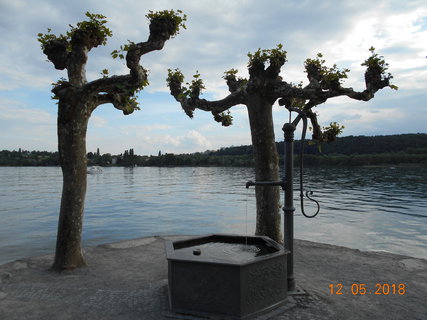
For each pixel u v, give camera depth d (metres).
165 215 22.55
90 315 3.44
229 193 41.12
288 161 4.10
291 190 4.10
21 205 28.30
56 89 5.29
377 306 3.69
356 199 31.48
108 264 5.44
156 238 7.42
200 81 7.10
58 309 3.60
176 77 7.79
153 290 4.16
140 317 3.38
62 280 4.64
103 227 17.88
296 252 6.14
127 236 15.48
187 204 29.47
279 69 6.09
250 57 6.21
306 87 6.36
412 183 50.34
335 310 3.58
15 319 3.35
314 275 4.80
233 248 4.47
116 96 5.91
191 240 4.64
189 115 7.39
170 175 101.88
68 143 5.25
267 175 6.15
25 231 16.70
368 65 6.29
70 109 5.23
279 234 6.16
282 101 6.66
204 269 3.39
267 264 3.54
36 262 5.60
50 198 34.59
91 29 5.61
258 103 6.19
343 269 5.10
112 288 4.27
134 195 38.88
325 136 7.21
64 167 5.27
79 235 5.32
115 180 74.69
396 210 24.00
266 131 6.17
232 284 3.29
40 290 4.21
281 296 3.71
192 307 3.45
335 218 20.36
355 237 14.90
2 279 4.68
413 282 4.52
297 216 21.27
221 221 19.84
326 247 6.51
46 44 5.78
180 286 3.49
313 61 7.00
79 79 5.60
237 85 7.40
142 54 5.50
